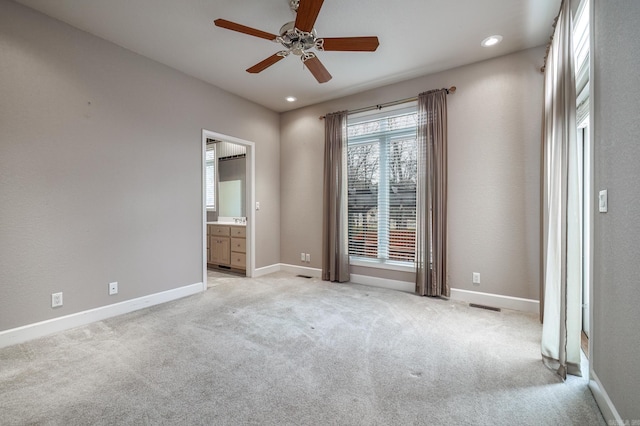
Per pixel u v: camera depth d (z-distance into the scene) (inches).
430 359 79.6
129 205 117.3
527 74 116.0
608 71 54.6
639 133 43.9
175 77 133.6
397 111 146.5
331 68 131.7
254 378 70.6
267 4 91.1
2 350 84.1
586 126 92.9
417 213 136.7
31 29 92.0
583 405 60.3
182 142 136.8
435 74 135.6
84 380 69.5
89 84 105.4
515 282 118.5
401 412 58.8
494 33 105.5
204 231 146.8
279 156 194.2
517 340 90.7
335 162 163.2
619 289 50.9
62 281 98.8
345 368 75.2
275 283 160.7
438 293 131.8
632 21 45.6
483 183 124.3
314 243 179.6
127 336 94.0
